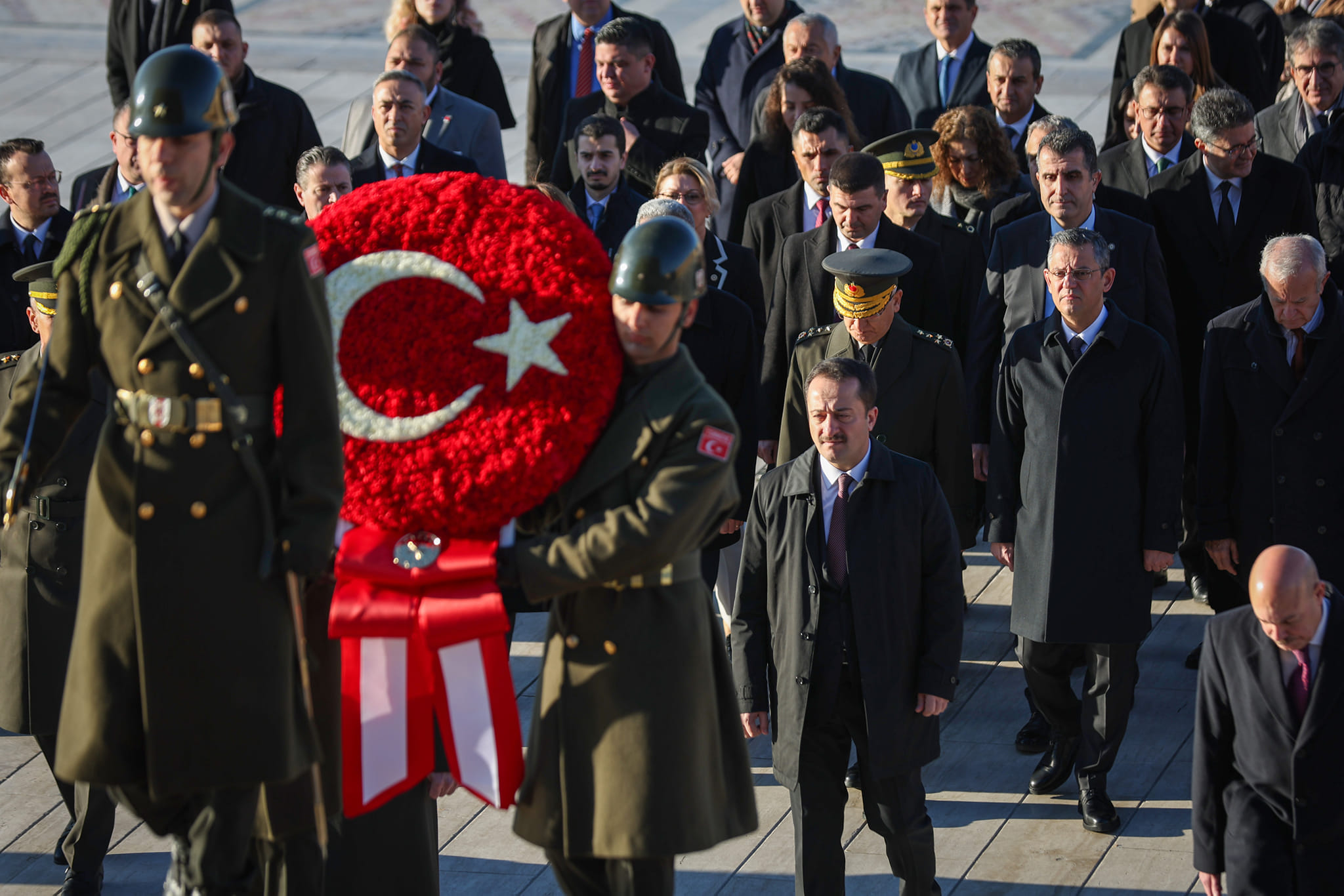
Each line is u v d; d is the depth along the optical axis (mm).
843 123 20453
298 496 9227
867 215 18500
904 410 17094
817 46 25328
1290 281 15898
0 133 41438
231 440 9203
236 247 9125
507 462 9820
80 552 15047
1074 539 15945
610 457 9875
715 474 9680
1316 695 11812
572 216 10695
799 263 19109
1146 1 29797
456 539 10000
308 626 10570
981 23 47688
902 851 14211
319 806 10000
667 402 9844
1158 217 20531
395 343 10234
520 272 10281
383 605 9930
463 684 9914
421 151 21969
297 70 45906
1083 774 16250
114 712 9328
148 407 9172
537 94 27891
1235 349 16781
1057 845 15836
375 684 10039
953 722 18500
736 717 10844
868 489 14016
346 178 18672
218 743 9195
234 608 9211
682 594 10203
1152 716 18391
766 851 15945
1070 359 16172
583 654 10133
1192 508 21125
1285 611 11555
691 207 20000
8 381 15336
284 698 9391
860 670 13820
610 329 10133
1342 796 11875
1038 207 20766
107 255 9352
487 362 10133
